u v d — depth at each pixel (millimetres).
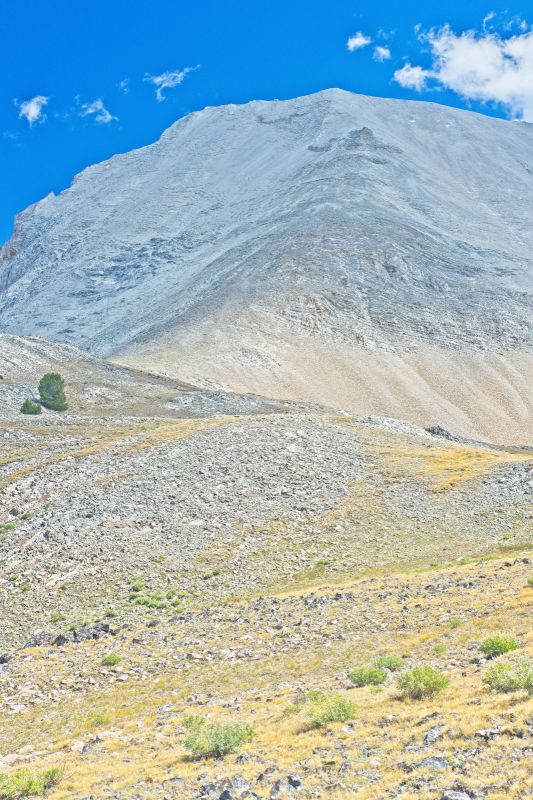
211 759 17859
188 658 30859
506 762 13781
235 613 37594
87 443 77125
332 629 31531
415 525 53625
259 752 17656
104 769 18594
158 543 51156
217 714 22656
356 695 21422
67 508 56656
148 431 79688
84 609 42281
